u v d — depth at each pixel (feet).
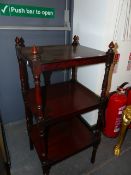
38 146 3.95
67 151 3.87
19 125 5.59
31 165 4.32
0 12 4.01
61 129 4.53
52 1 4.47
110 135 5.18
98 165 4.38
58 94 4.17
